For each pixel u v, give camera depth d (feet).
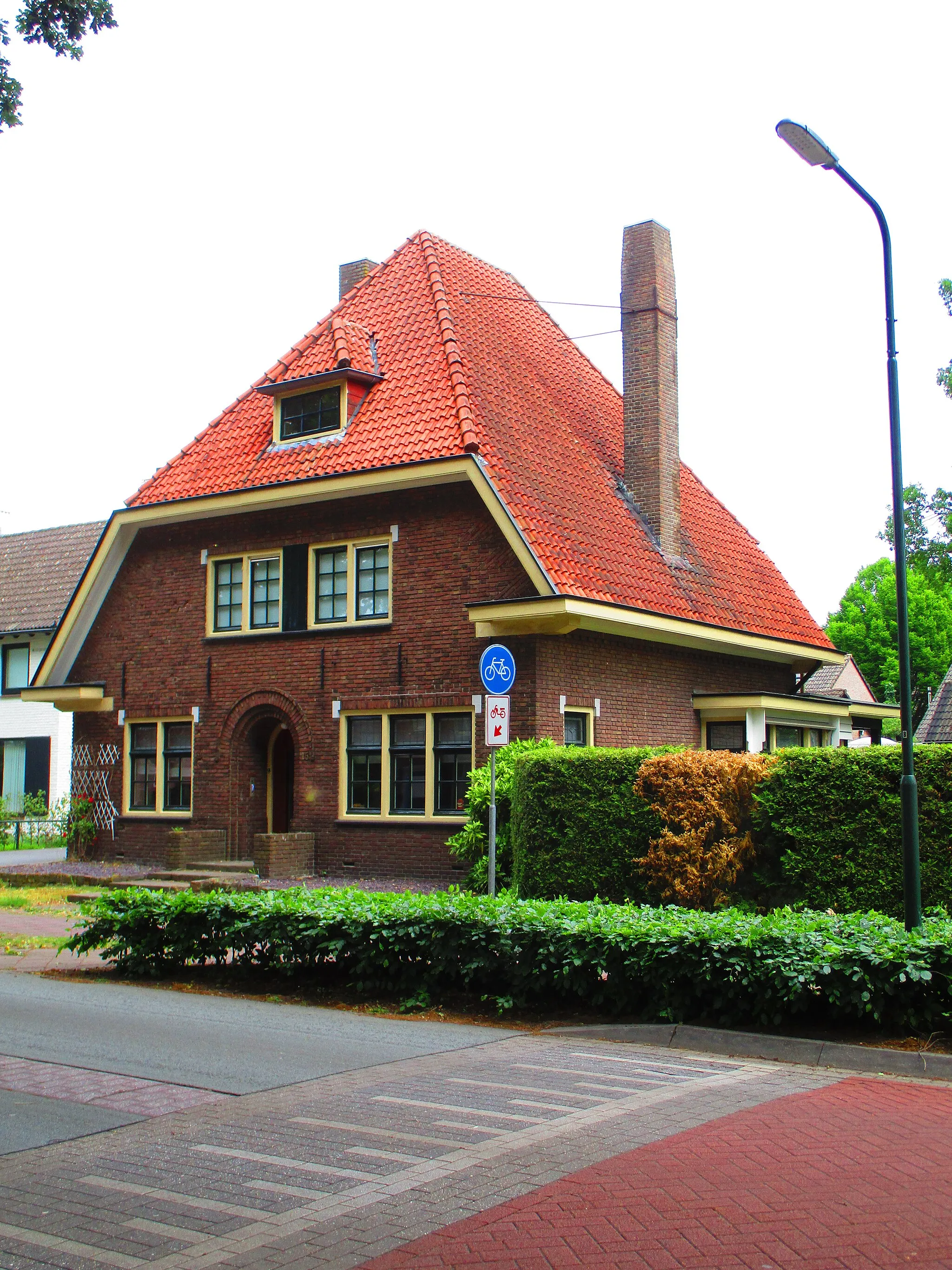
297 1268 16.14
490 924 34.24
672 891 40.63
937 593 196.44
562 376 78.95
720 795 40.45
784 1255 16.28
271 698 69.21
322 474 65.41
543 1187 18.90
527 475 64.03
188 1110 23.90
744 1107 23.62
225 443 74.43
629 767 43.14
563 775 44.55
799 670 83.56
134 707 75.51
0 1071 27.32
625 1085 25.64
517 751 53.88
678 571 71.51
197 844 69.26
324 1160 20.47
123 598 76.79
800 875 39.19
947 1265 15.93
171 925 39.93
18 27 34.86
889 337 34.04
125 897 41.42
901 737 32.40
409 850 63.16
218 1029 32.30
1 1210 18.42
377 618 65.72
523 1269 15.92
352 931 36.27
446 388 65.36
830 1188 18.80
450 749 62.64
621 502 71.51
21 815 112.47
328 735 66.69
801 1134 21.63
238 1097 24.86
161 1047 29.78
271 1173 19.85
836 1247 16.53
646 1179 19.22
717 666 73.92
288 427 70.85
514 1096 24.63
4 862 84.48
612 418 80.79
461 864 61.16
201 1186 19.30
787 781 39.78
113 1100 24.64
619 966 32.42
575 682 61.93
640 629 63.46
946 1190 18.74
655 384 73.36
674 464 74.33
